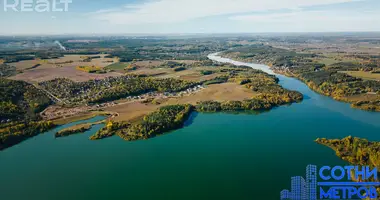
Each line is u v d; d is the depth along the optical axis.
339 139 134.25
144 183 104.88
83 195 98.62
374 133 143.50
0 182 106.75
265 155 124.06
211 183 104.50
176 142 139.25
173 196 97.44
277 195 97.00
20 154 127.88
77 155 126.38
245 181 105.19
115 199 96.25
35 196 98.56
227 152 127.69
